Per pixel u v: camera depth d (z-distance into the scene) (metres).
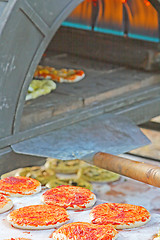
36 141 2.31
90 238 1.42
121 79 3.14
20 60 2.14
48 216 1.59
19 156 2.28
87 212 1.66
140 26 3.54
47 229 1.54
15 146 2.23
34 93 2.69
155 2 2.85
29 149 2.23
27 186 1.85
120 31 3.67
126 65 3.47
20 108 2.23
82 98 2.70
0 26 2.02
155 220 1.60
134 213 1.61
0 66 2.07
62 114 2.54
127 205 1.69
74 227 1.49
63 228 1.48
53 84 2.89
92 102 2.75
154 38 3.51
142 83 3.13
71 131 2.46
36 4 2.10
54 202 1.70
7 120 2.19
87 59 3.71
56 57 3.72
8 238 1.48
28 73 2.20
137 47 3.39
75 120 2.55
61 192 1.80
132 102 2.92
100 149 2.28
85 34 3.69
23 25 2.09
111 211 1.63
